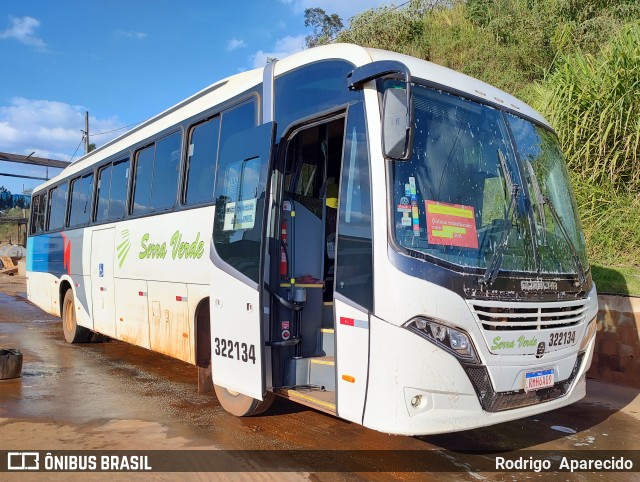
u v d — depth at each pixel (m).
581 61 10.62
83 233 9.94
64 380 7.71
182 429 5.59
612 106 9.72
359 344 4.17
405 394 3.91
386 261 4.03
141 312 7.63
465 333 4.05
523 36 16.64
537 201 4.89
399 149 3.98
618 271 8.68
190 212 6.55
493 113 4.96
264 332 5.06
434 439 5.36
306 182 5.57
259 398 4.95
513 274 4.36
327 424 5.76
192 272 6.37
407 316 3.94
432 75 4.68
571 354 4.74
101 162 9.55
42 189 13.24
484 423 4.10
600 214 9.72
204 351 6.30
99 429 5.59
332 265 5.80
